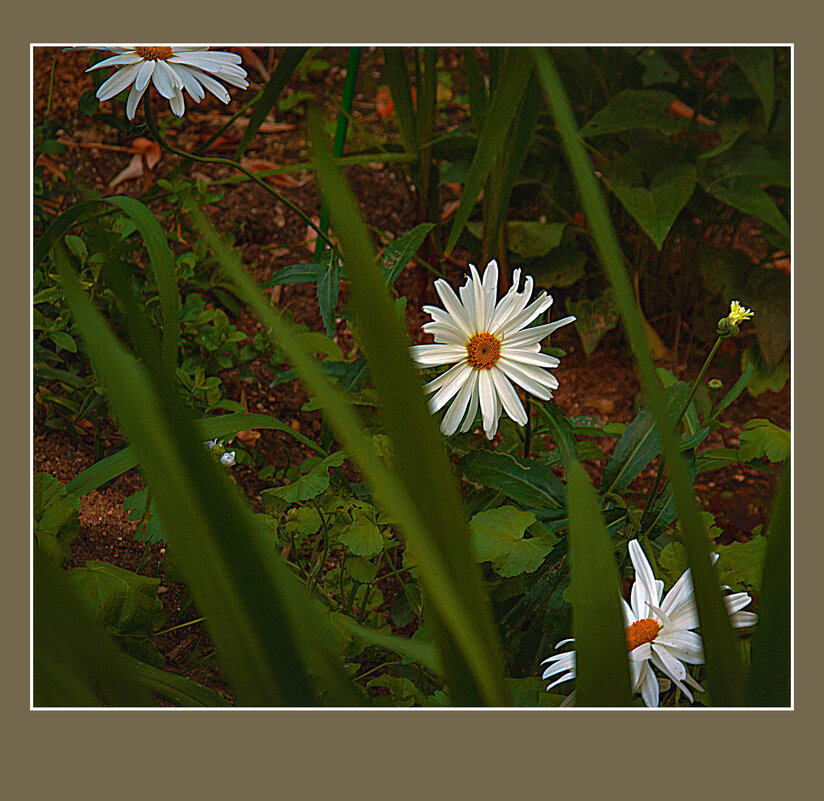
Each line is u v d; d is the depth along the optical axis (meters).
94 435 1.17
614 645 0.62
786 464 0.69
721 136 1.20
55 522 0.88
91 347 0.56
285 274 1.03
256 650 0.64
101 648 0.64
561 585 0.91
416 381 0.51
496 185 1.18
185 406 0.60
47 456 1.13
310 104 0.47
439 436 0.53
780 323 1.21
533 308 0.92
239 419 0.96
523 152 1.13
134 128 1.04
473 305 0.92
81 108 1.05
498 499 0.99
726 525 1.13
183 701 0.83
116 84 0.97
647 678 0.84
